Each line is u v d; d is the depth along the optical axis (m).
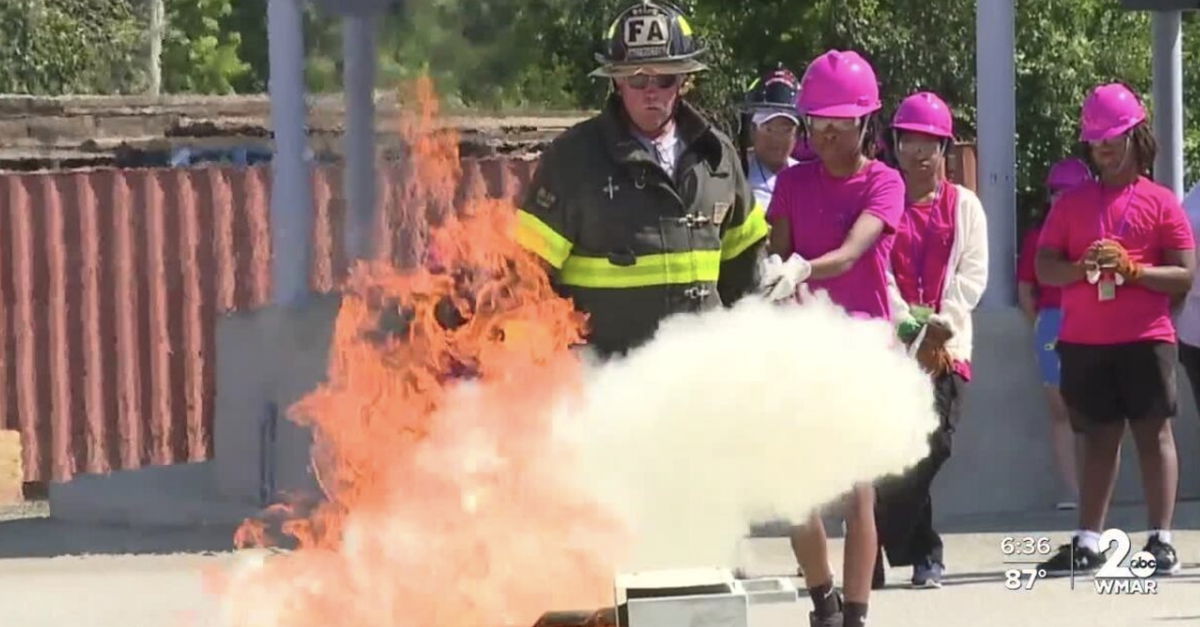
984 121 14.62
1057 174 13.73
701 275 8.12
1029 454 14.05
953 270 10.82
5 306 19.81
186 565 12.78
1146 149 11.45
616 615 6.44
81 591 11.96
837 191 9.41
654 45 7.89
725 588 6.26
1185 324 12.43
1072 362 11.64
